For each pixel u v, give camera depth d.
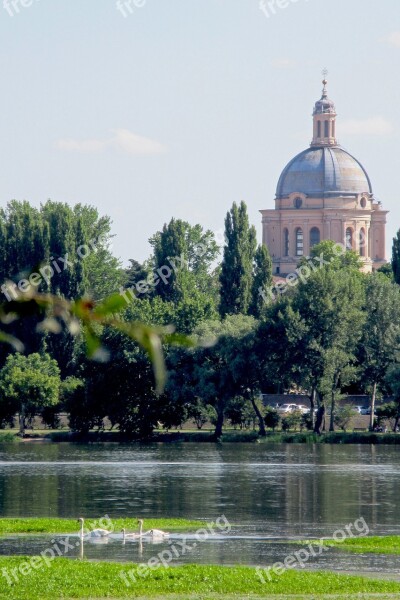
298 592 123.31
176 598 120.50
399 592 123.56
